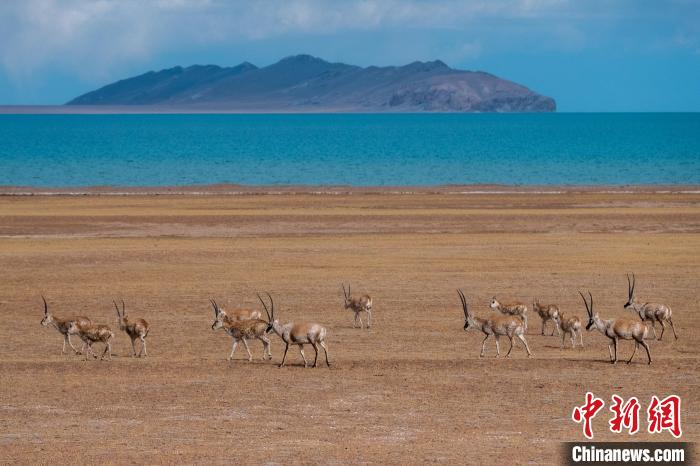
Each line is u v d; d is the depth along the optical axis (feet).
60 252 333.01
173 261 314.76
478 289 263.08
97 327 181.16
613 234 377.50
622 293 256.11
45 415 142.10
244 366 174.81
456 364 174.40
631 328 172.86
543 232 383.86
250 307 239.09
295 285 270.87
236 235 377.91
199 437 130.31
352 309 216.13
